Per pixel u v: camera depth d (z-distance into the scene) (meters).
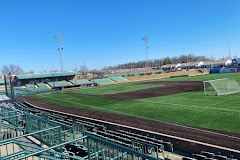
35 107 35.31
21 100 43.81
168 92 40.25
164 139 16.05
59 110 31.09
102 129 19.62
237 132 15.91
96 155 7.53
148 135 17.27
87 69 159.00
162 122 20.16
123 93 44.69
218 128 17.11
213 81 37.53
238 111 21.70
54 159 5.98
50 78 80.88
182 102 28.94
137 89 50.22
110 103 33.53
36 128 12.20
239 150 12.67
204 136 15.53
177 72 96.94
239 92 33.28
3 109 17.22
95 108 30.42
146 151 13.16
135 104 30.73
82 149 11.65
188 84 51.22
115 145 5.44
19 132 12.94
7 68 123.94
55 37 85.12
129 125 20.05
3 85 73.44
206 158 11.84
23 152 6.39
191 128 17.62
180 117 21.38
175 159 13.42
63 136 15.58
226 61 121.06
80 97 43.88
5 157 6.03
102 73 113.31
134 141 13.98
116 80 83.69
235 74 70.94
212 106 24.84
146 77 89.62
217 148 13.09
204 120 19.59
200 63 128.62
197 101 28.72
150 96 37.12
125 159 8.53
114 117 23.88
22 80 75.62
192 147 14.27
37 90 63.78
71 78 85.12
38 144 11.02
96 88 62.69
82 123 20.92
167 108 26.05
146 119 21.80
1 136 12.05
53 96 49.16
